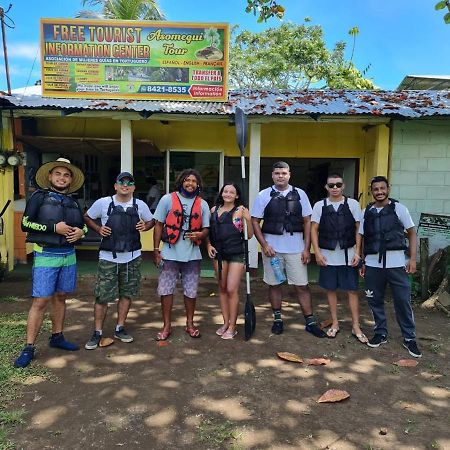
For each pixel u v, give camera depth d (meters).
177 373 3.81
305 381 3.71
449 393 3.54
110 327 4.96
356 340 4.65
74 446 2.75
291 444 2.81
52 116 7.24
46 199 3.91
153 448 2.75
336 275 4.68
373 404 3.35
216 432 2.92
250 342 4.55
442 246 6.90
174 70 7.15
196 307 5.82
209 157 8.87
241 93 8.38
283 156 8.68
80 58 7.04
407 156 7.55
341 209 4.58
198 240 4.51
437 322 5.39
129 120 7.25
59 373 3.77
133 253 4.41
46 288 3.93
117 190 4.36
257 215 4.73
